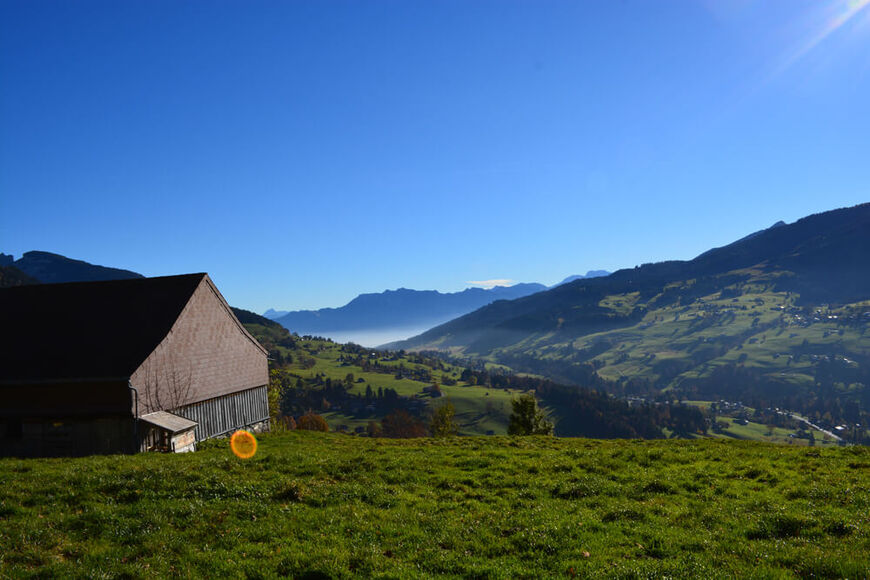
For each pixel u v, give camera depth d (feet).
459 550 44.91
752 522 50.65
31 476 64.03
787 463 78.28
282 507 54.65
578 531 48.55
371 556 42.78
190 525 49.60
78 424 121.39
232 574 39.88
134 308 140.67
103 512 51.37
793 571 39.73
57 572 39.34
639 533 48.44
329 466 72.74
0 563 40.37
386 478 68.80
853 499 56.44
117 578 39.27
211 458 81.61
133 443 119.96
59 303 144.77
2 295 148.15
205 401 145.59
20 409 123.54
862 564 39.19
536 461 80.43
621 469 75.05
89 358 125.70
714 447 99.71
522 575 40.16
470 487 66.33
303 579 39.42
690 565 40.75
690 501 59.31
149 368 125.90
